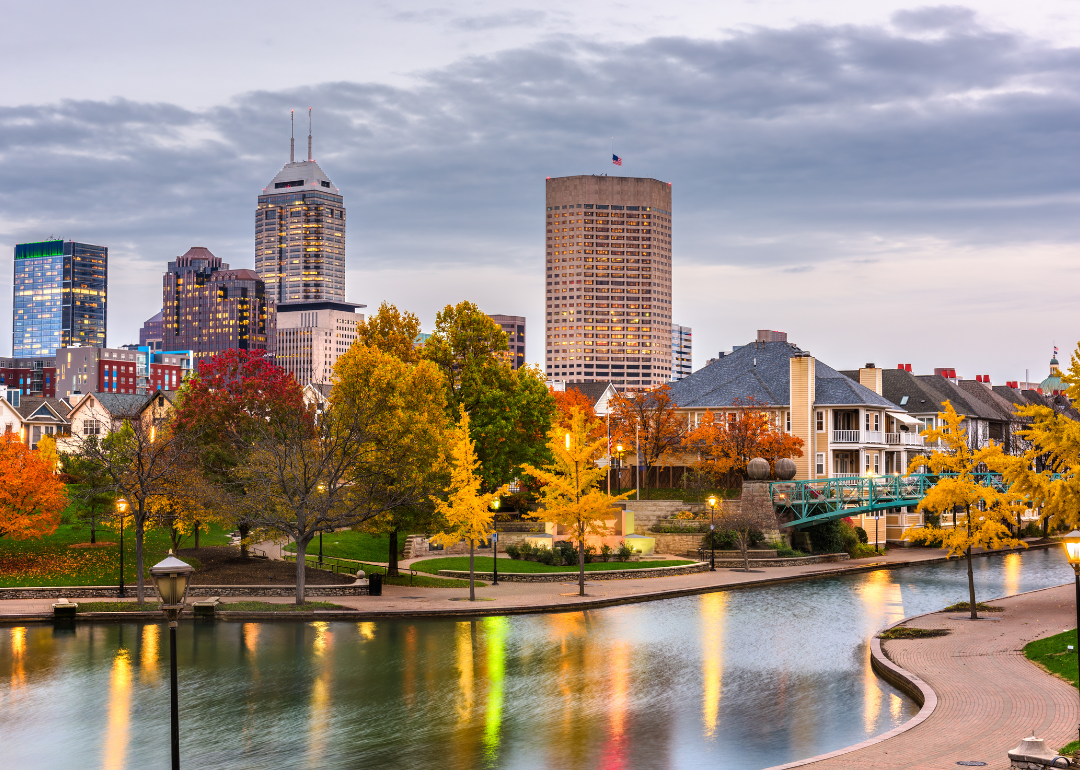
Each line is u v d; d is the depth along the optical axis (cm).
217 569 5897
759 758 2645
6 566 5678
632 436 9156
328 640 4303
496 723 3014
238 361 6781
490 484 7319
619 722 3025
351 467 5647
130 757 2686
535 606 5244
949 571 7619
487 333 7319
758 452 8850
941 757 2336
